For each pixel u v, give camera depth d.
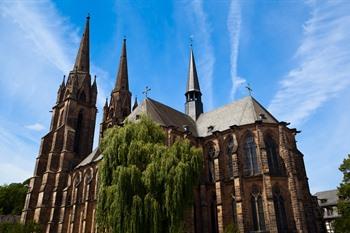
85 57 105.12
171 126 61.72
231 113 69.81
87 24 112.75
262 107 68.00
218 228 55.69
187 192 39.31
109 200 38.31
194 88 84.12
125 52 106.19
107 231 40.16
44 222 74.19
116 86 98.62
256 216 52.91
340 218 54.50
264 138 58.91
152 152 41.91
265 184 53.25
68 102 91.62
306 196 59.25
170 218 37.28
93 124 96.75
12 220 96.06
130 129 44.81
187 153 43.09
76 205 71.44
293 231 50.78
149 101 71.44
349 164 56.44
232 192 57.28
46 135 87.19
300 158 63.25
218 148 62.69
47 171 79.81
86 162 78.44
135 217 35.53
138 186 38.06
